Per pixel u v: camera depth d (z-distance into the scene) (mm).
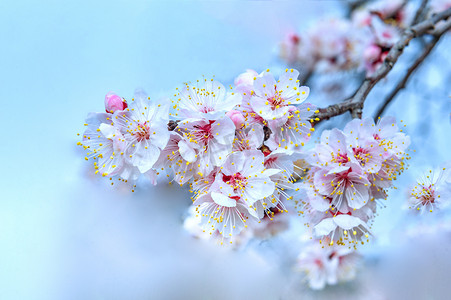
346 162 541
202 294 693
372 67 726
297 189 551
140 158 536
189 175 535
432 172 570
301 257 685
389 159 545
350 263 679
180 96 539
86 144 544
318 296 678
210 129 532
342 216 540
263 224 666
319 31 769
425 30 621
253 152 530
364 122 541
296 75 542
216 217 532
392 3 742
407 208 579
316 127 676
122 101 542
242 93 539
